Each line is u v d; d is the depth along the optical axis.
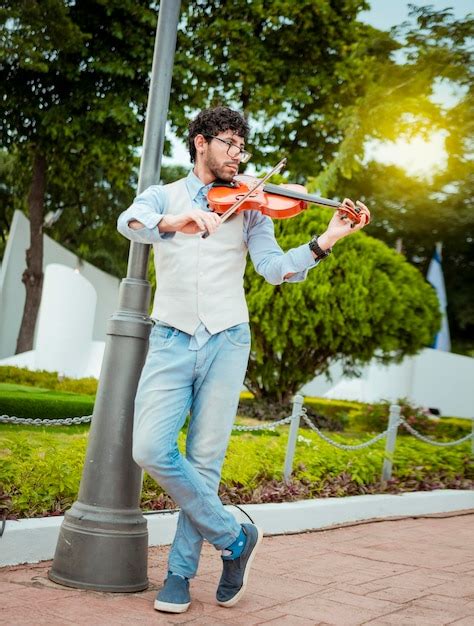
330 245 2.99
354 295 10.23
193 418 3.07
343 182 20.97
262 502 5.17
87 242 24.09
